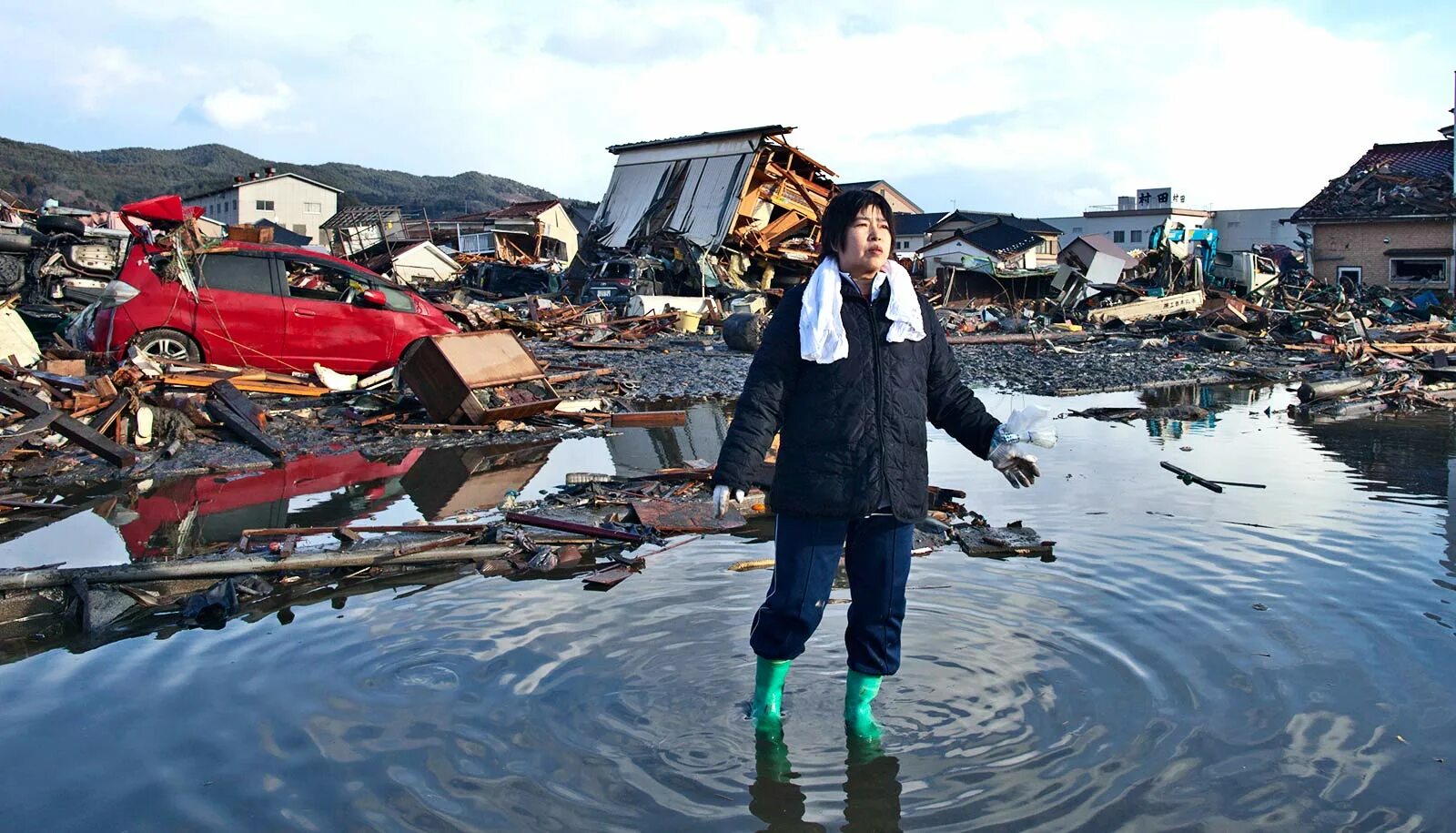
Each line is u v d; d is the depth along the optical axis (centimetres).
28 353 987
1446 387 1278
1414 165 3403
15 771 287
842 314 304
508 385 973
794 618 311
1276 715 320
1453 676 350
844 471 303
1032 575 472
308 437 867
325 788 276
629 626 405
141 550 523
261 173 6366
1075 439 917
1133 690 340
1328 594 440
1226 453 831
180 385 895
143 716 323
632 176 3712
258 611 432
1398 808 265
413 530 540
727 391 1304
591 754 297
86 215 2511
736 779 283
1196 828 256
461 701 333
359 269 1098
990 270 3503
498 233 4978
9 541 540
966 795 274
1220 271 3047
